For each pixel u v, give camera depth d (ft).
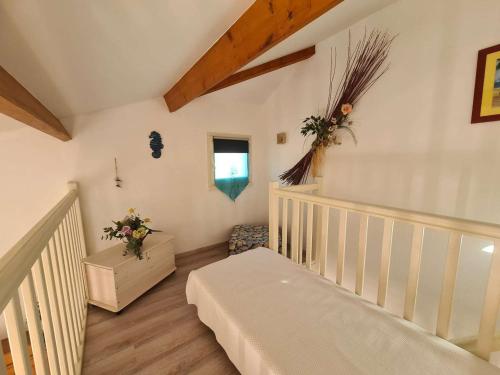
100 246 8.09
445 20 5.27
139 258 6.73
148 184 8.94
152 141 8.84
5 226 6.64
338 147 8.03
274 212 7.18
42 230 3.24
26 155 6.77
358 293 4.96
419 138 5.94
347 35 7.47
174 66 6.20
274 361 3.31
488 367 3.17
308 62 9.00
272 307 4.43
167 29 4.34
